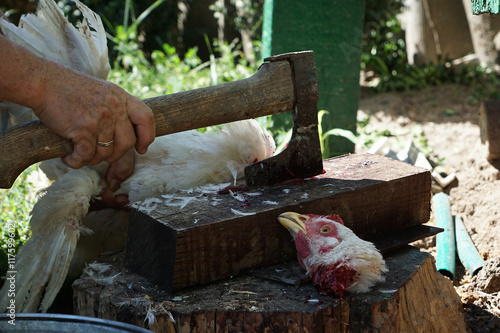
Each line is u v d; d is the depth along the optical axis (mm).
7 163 1995
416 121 5699
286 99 2287
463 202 3781
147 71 5957
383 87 7094
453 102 6266
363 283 1958
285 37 4285
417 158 4086
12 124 2615
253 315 1861
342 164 2648
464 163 4434
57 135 2041
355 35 4426
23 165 2023
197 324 1875
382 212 2383
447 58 7195
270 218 2123
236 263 2092
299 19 4273
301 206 2180
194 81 5715
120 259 2357
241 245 2086
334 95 4457
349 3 4332
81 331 1672
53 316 1698
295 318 1855
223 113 2195
